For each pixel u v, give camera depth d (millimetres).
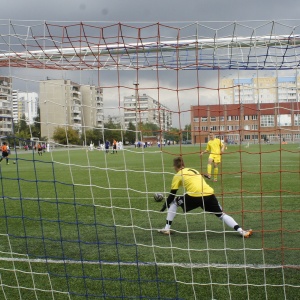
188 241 5113
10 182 14109
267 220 6781
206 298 3689
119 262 4363
